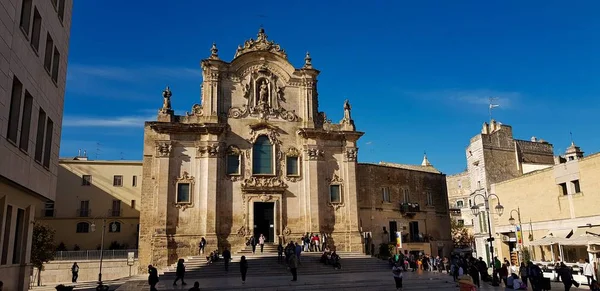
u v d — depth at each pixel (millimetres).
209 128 43219
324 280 30906
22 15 21938
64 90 28484
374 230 51312
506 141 55750
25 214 24547
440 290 28969
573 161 39656
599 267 33594
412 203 55750
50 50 25531
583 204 38312
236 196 43719
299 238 44281
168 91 44156
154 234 40500
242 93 46062
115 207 61000
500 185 48906
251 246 41500
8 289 22219
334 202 46094
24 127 22312
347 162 47219
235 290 27078
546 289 26375
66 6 28328
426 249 53719
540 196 43219
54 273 48062
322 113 48250
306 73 47781
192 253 41125
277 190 44469
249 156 44781
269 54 47156
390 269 40531
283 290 27406
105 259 49906
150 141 43156
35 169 23500
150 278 26969
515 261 46469
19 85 21156
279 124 46375
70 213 59531
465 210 79750
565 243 35938
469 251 68500
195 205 42312
